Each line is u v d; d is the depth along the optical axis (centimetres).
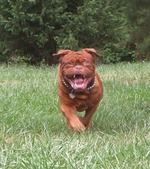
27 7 2123
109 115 934
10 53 2284
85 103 802
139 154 607
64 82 784
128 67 1912
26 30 2130
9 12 2147
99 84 809
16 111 921
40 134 783
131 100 1127
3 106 975
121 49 2480
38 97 1116
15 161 577
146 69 1798
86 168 544
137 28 1308
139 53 2477
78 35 2184
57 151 609
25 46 2244
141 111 981
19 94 1149
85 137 729
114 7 2186
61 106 804
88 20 2155
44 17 2133
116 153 611
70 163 557
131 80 1502
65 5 2152
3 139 730
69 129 798
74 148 627
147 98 1155
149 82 1419
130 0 1230
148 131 779
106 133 779
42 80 1477
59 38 2142
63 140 695
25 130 795
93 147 641
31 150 616
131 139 710
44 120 886
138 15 1253
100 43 2261
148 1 1201
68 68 765
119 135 761
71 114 796
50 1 2116
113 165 566
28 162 564
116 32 2219
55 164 556
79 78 766
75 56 767
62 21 2153
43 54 2258
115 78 1548
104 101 1076
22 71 1814
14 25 2130
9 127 811
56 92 1200
